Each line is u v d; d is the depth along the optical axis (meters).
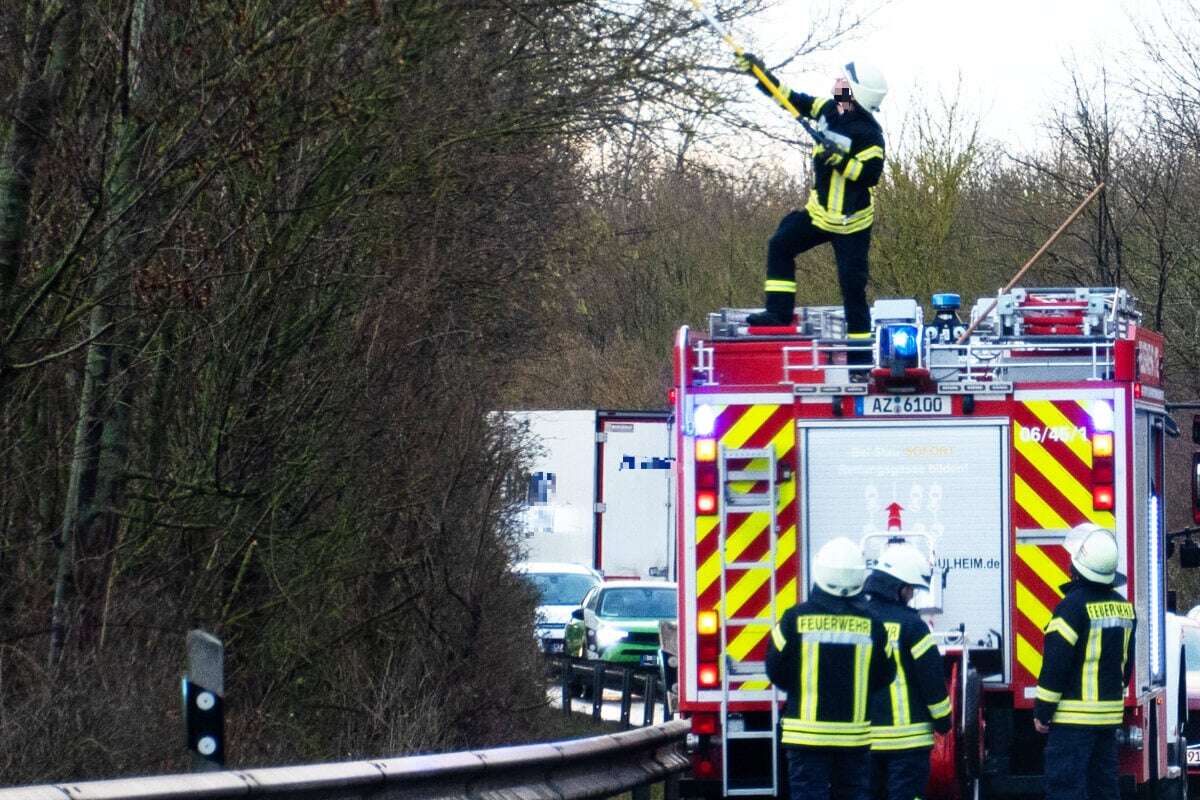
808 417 29.58
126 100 28.83
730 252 113.56
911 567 24.58
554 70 34.66
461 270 39.22
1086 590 26.72
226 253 33.38
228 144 29.72
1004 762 29.33
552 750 24.70
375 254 37.53
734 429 29.69
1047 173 88.69
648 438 77.81
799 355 29.92
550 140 37.78
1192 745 39.31
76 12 28.28
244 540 35.00
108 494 32.94
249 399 35.50
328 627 37.41
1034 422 29.25
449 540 39.97
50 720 25.27
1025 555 29.16
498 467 41.53
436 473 39.62
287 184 34.16
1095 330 29.98
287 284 35.19
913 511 29.39
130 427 34.44
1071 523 29.09
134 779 17.47
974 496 29.30
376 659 38.91
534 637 47.62
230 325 34.88
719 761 29.69
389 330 37.91
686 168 38.09
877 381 29.30
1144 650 29.69
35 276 29.61
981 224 95.19
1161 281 81.06
